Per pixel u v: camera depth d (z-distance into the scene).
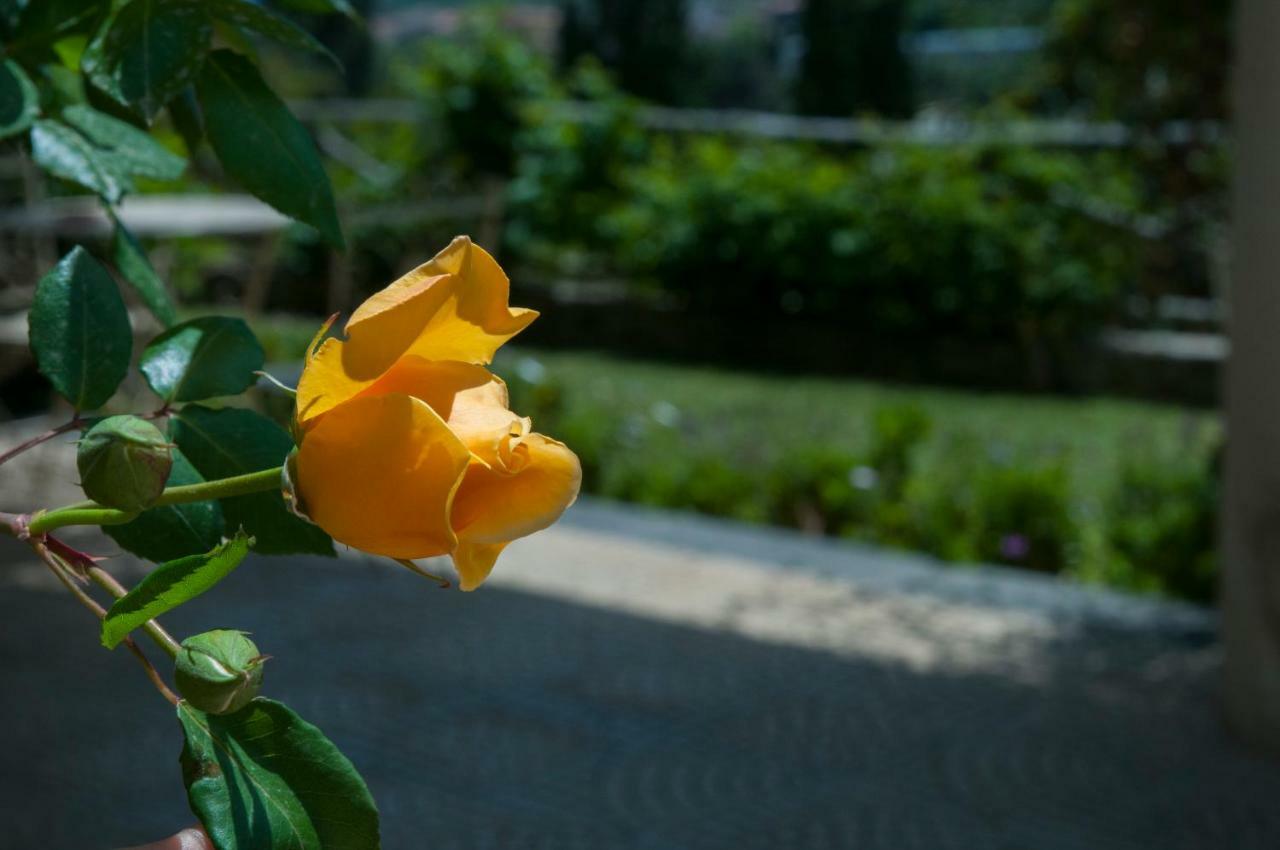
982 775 3.91
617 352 11.45
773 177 11.09
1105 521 6.01
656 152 12.16
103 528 0.72
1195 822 3.65
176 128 0.93
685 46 27.23
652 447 7.59
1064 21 7.47
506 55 12.34
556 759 3.93
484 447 0.52
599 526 6.21
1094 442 8.22
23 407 7.26
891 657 4.80
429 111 12.38
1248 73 3.80
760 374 10.67
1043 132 10.73
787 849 3.47
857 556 5.86
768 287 11.09
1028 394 10.20
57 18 0.87
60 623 4.74
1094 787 3.84
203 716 0.59
